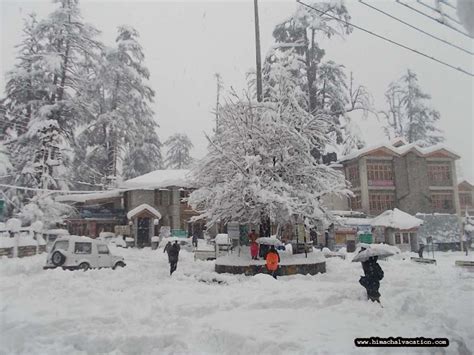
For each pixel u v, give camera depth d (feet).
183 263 79.71
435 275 58.13
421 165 147.43
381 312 31.07
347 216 137.28
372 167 144.05
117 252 103.19
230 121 73.77
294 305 34.86
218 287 44.16
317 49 139.64
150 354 24.07
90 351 24.08
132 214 128.98
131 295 39.04
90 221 139.23
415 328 27.12
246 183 66.49
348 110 136.98
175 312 32.30
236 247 80.59
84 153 156.87
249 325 27.73
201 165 73.67
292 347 23.21
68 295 39.19
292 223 71.00
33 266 66.74
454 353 23.48
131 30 168.96
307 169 71.56
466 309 33.30
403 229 124.98
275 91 77.36
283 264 60.95
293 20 134.31
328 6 129.49
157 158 189.26
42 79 128.77
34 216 111.86
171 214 140.36
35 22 136.77
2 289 41.09
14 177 129.29
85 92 138.82
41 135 120.98
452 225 139.85
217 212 70.33
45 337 25.73
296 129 74.33
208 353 23.84
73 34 134.72
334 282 52.49
